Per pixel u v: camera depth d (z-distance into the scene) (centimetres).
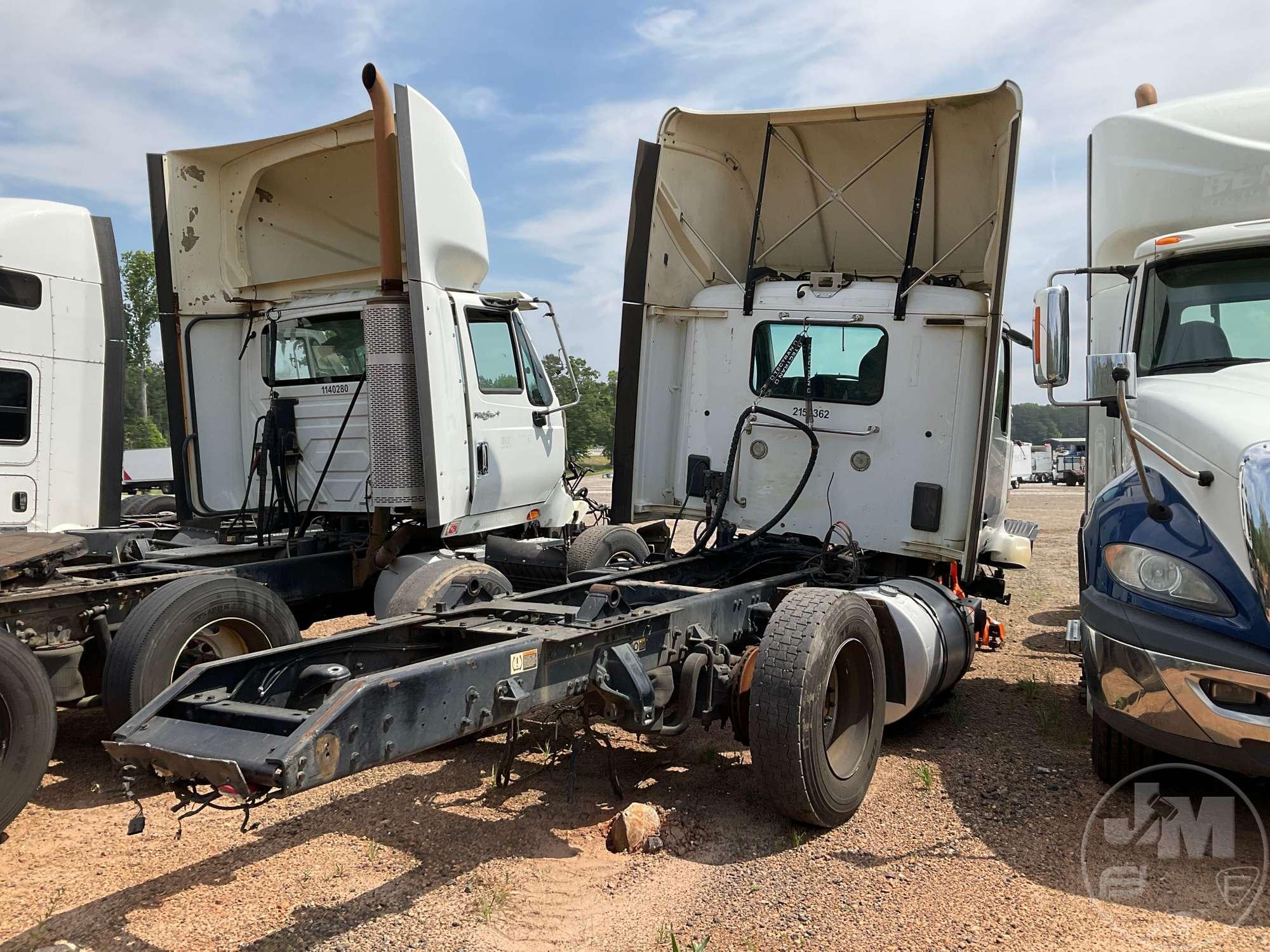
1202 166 548
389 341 600
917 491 577
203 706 288
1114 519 411
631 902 330
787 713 373
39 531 641
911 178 644
